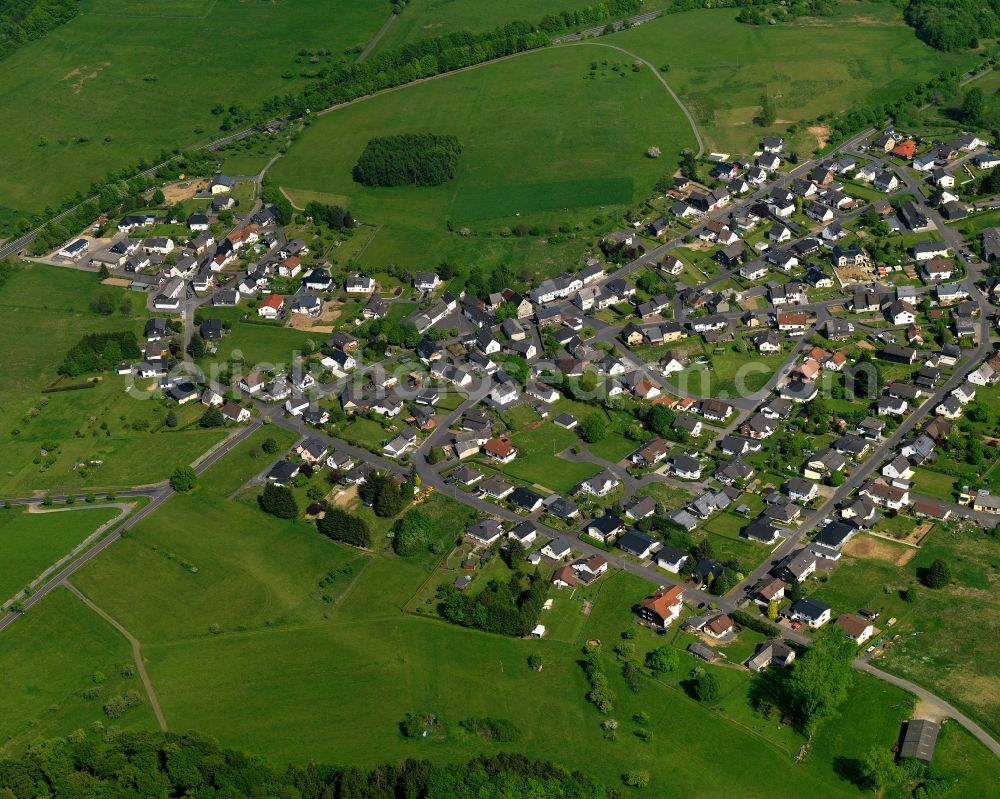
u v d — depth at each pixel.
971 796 182.88
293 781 189.62
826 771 190.62
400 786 187.38
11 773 187.38
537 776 187.88
